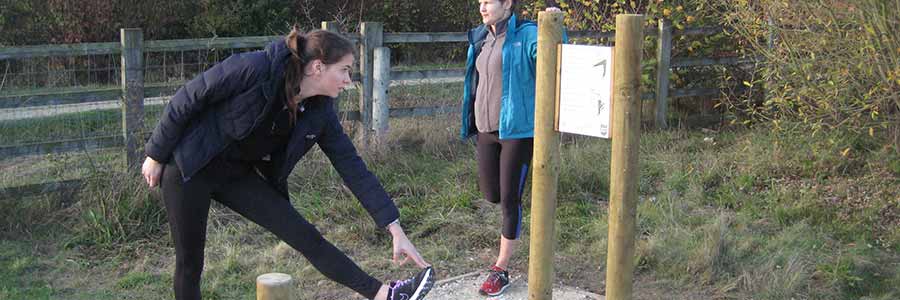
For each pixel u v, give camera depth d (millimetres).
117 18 14453
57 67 9320
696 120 8945
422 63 16000
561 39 3227
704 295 4734
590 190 6492
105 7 14305
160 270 4945
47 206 5566
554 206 3396
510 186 4383
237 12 15430
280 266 4984
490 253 5344
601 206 6184
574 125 3186
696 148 7766
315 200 5984
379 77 7215
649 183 6719
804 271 4898
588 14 8703
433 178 6625
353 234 5520
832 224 5738
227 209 5793
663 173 6938
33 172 6355
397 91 8570
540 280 3459
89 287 4707
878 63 5770
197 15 15195
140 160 5891
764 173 6793
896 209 5988
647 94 8734
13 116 6988
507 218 4477
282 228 3393
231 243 5316
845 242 5488
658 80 8680
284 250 5164
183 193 3244
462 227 5695
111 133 6520
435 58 16547
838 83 6262
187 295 3434
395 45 16250
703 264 4977
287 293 2654
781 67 6730
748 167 6949
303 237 3402
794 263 4922
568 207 6109
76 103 5949
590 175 6590
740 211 6031
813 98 6547
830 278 4875
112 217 5363
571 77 3156
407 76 7539
